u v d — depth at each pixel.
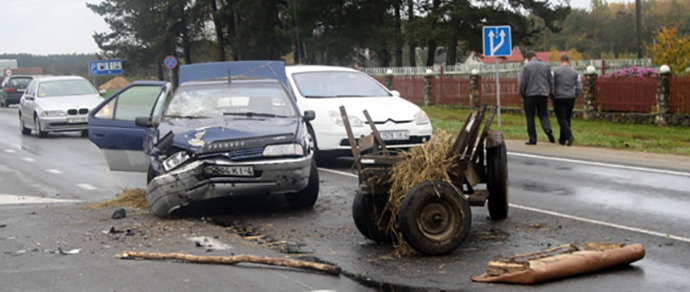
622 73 24.47
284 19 55.91
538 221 8.92
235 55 68.00
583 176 12.46
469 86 29.94
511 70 28.11
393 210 7.53
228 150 9.27
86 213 9.98
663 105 21.70
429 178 7.39
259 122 9.91
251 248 7.83
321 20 53.97
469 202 8.16
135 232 8.66
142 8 76.00
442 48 60.12
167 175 9.16
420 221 7.27
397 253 7.49
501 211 8.98
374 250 7.71
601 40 86.31
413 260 7.23
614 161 14.25
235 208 10.18
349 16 54.56
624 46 82.75
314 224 9.08
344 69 15.63
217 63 12.65
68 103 22.64
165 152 9.59
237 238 8.34
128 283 6.49
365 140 8.30
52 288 6.36
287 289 6.30
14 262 7.27
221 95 10.76
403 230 7.22
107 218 9.58
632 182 11.70
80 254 7.57
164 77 78.31
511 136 19.08
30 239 8.31
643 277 6.48
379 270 6.89
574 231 8.35
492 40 20.27
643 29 81.31
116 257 7.40
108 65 43.88
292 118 10.32
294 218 9.47
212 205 10.41
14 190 12.42
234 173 9.18
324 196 11.09
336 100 14.53
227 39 70.94
